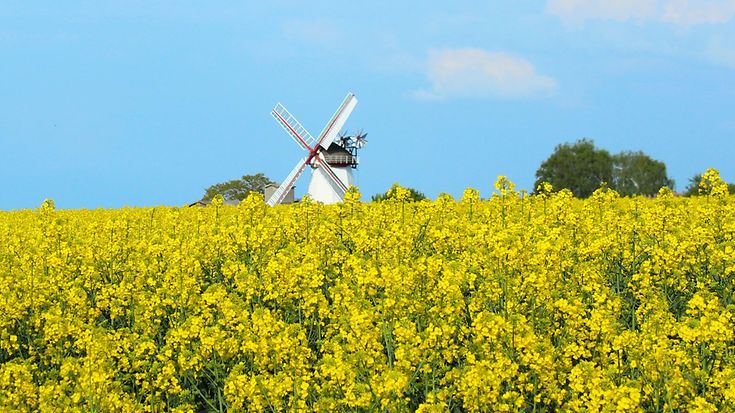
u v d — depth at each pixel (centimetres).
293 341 1216
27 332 1619
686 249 1712
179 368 1343
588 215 2366
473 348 1214
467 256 1730
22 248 2338
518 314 1262
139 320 1611
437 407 1025
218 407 1341
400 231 1816
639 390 1006
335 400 1123
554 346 1338
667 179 11194
